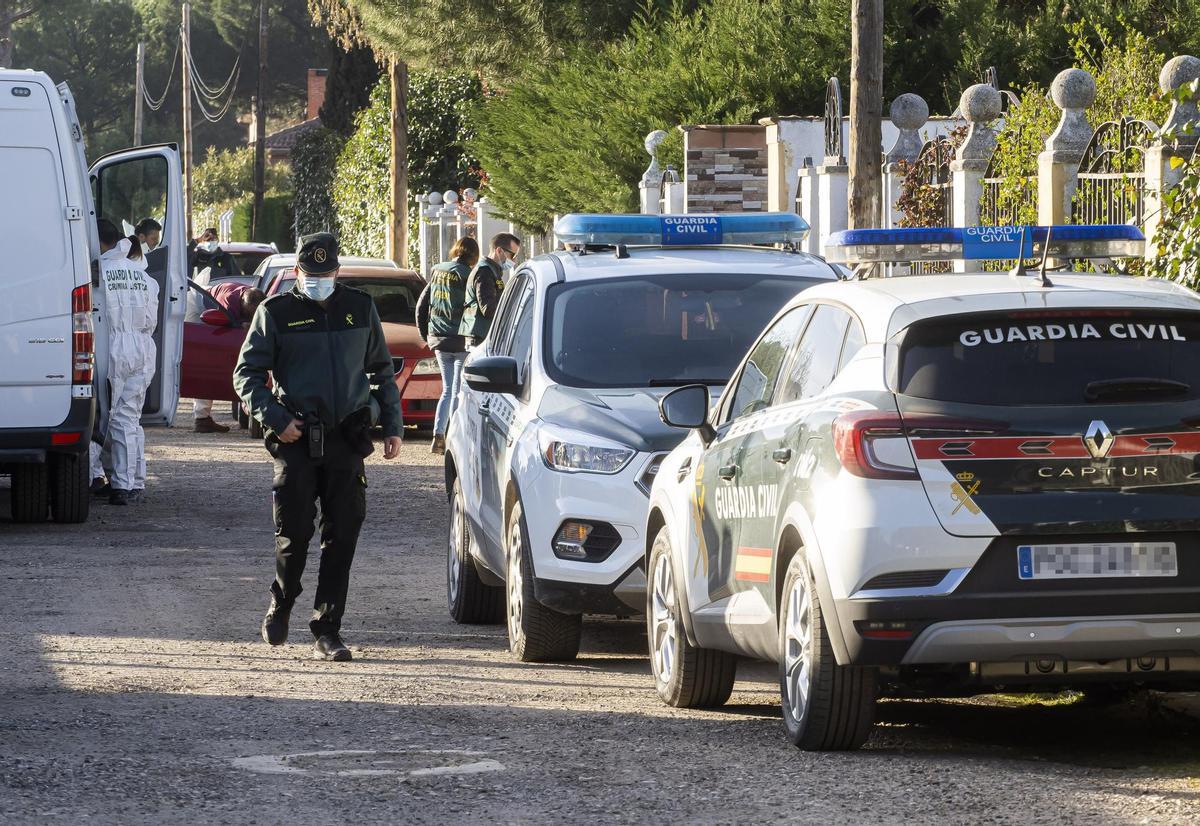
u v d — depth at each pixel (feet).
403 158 340.39
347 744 63.67
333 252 82.79
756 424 65.10
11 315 124.67
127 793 55.67
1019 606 54.34
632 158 241.35
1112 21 231.30
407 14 304.50
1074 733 64.49
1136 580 54.60
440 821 52.29
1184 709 68.44
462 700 73.20
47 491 130.62
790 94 234.99
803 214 192.13
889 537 54.70
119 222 156.66
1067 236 67.31
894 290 60.75
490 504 89.66
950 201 159.94
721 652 70.49
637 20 277.64
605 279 91.81
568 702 73.10
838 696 58.34
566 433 80.94
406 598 103.30
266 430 83.10
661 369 86.63
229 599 100.27
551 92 264.72
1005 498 54.54
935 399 55.77
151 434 204.13
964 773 56.59
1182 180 98.99
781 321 68.74
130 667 80.18
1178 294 59.52
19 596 100.12
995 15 244.01
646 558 76.48
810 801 53.42
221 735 65.16
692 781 56.75
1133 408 55.42
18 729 65.92
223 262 299.79
